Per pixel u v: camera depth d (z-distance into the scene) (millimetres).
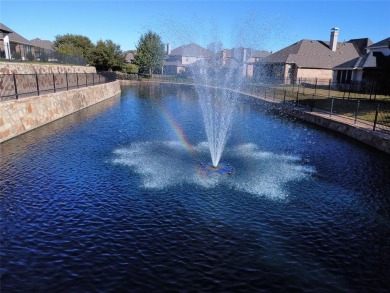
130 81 53812
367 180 9070
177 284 4672
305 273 4996
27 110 14859
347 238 6051
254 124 18312
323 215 6938
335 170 9891
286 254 5473
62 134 14383
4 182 8438
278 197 7766
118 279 4750
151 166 9859
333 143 13484
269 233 6133
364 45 44375
